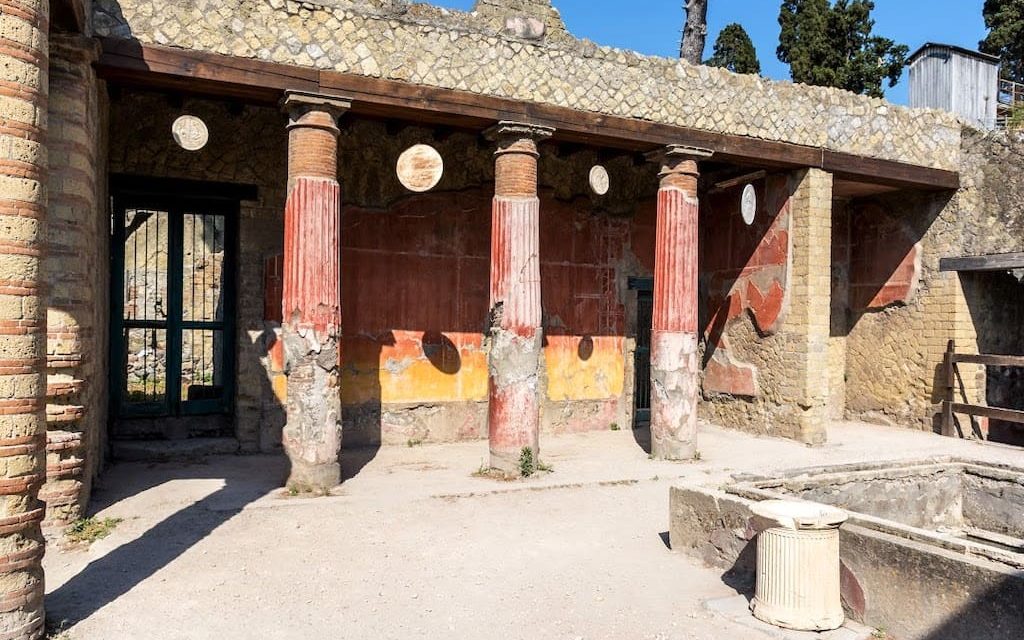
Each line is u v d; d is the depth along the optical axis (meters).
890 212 13.93
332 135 8.34
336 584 5.57
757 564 5.14
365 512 7.39
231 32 7.82
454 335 11.56
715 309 13.32
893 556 4.77
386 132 11.02
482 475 9.06
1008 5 26.30
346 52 8.31
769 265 12.18
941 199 13.15
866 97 12.03
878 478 7.55
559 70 9.49
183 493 7.82
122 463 9.29
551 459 10.23
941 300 13.05
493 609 5.18
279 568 5.86
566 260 12.51
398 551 6.34
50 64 6.53
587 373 12.70
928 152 12.65
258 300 10.20
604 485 8.80
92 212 7.23
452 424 11.51
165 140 9.73
